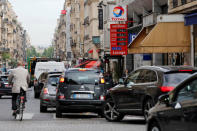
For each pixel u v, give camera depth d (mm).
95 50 118250
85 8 136750
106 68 95562
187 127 12719
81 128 23562
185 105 12922
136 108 24953
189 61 47531
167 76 23000
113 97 27375
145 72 24828
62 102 29781
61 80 30234
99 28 101500
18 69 29219
